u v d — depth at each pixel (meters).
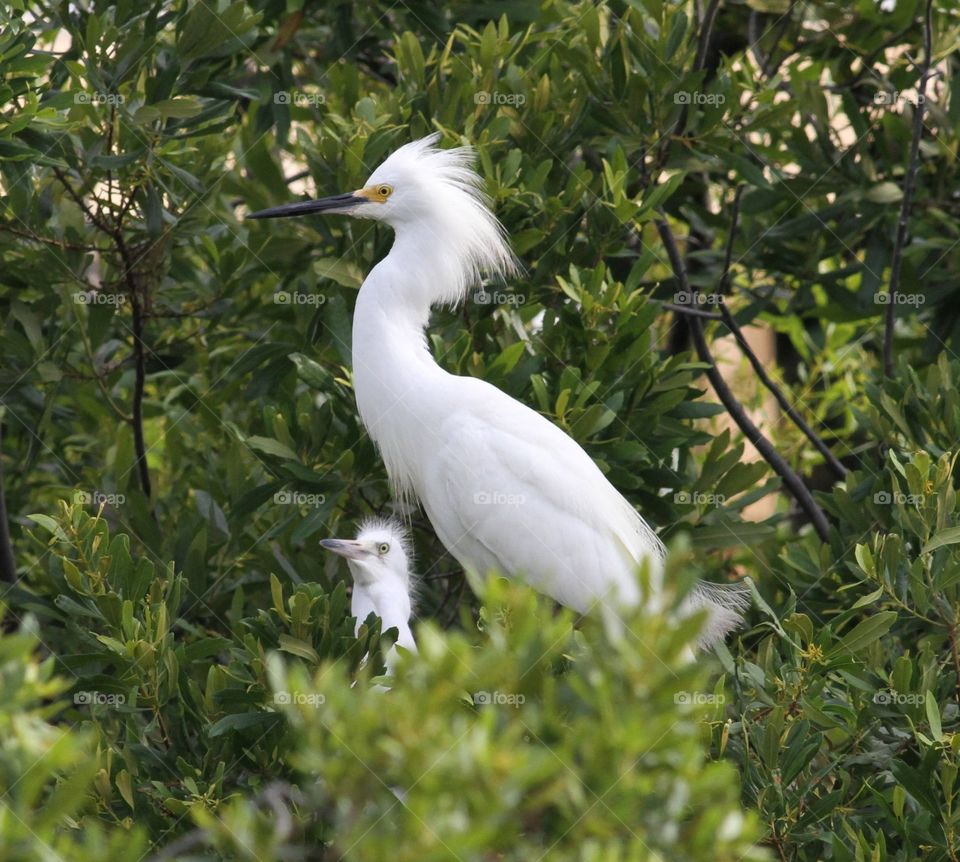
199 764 6.50
